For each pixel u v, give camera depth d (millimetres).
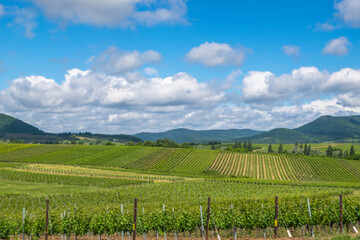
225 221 26484
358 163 128625
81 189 73688
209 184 80188
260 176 110188
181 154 136875
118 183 81562
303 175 111500
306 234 26312
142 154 136875
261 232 28156
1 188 73188
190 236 27312
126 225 27531
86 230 28844
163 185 78250
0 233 28438
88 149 146875
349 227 26734
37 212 41656
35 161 125188
